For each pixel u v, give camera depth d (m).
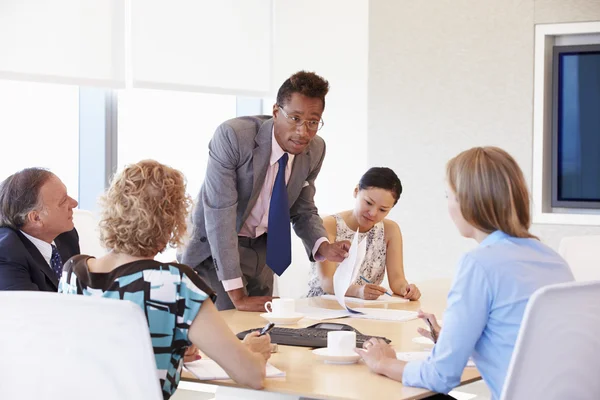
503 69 4.83
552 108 4.79
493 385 1.78
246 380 1.75
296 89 2.72
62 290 1.77
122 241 1.71
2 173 4.25
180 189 1.77
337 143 5.98
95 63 4.44
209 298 1.73
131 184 1.71
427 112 5.02
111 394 1.54
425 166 5.04
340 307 2.95
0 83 4.21
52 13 4.21
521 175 1.82
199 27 5.16
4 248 2.28
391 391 1.76
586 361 1.66
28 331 1.53
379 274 3.45
